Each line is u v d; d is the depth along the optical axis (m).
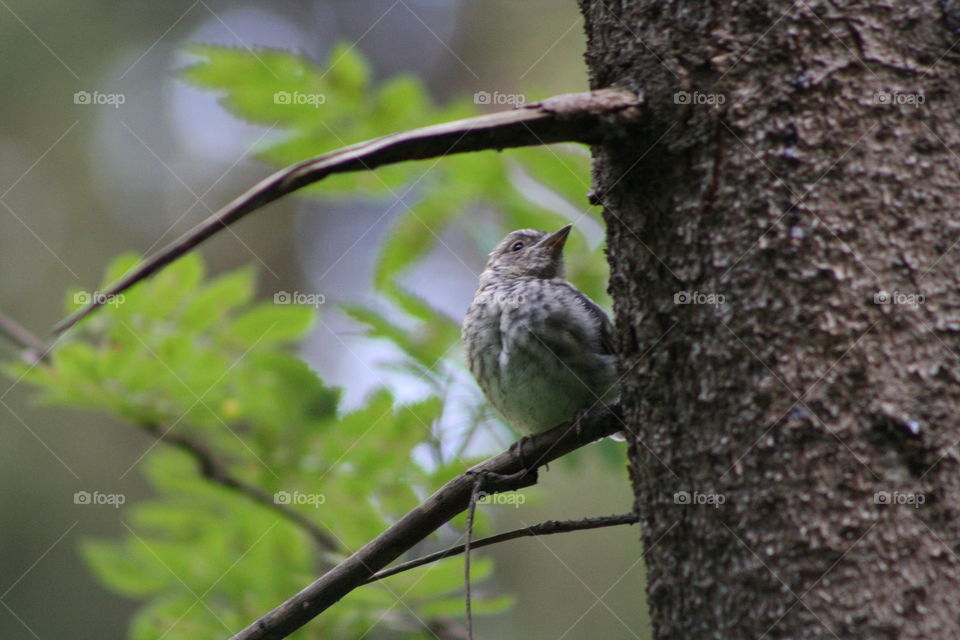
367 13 21.00
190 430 9.09
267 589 8.66
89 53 20.98
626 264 5.16
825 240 4.50
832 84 4.64
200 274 9.28
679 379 4.79
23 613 16.72
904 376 4.36
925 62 4.68
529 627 14.93
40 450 17.55
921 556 4.19
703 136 4.80
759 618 4.32
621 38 5.14
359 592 8.18
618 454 9.34
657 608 4.78
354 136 9.27
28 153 20.45
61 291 19.83
